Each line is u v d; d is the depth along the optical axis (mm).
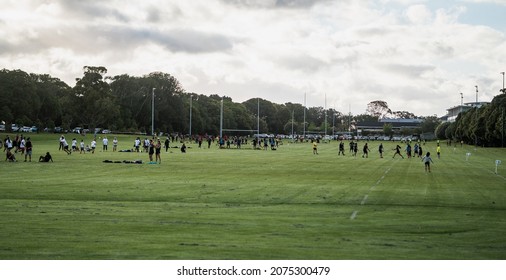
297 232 21297
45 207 27516
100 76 184000
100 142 123188
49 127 177125
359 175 51094
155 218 24219
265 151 104312
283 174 50531
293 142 175875
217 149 108625
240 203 30797
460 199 34188
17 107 162875
